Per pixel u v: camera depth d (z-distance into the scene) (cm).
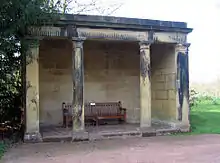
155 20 1387
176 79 1473
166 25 1404
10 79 1428
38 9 1085
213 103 2897
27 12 1041
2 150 1046
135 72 1753
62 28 1264
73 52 1290
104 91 1689
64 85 1606
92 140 1269
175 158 928
